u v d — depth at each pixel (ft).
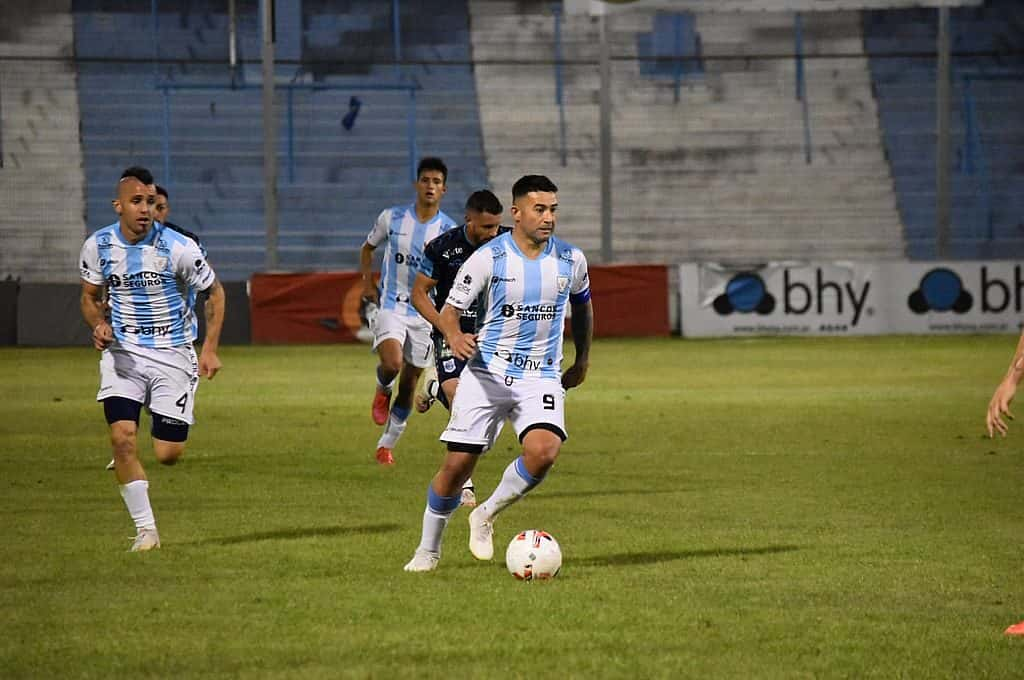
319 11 452.35
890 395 195.42
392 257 132.05
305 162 412.36
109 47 434.30
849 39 451.12
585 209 407.03
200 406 184.03
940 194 329.93
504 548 86.94
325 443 145.28
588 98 439.22
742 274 325.21
